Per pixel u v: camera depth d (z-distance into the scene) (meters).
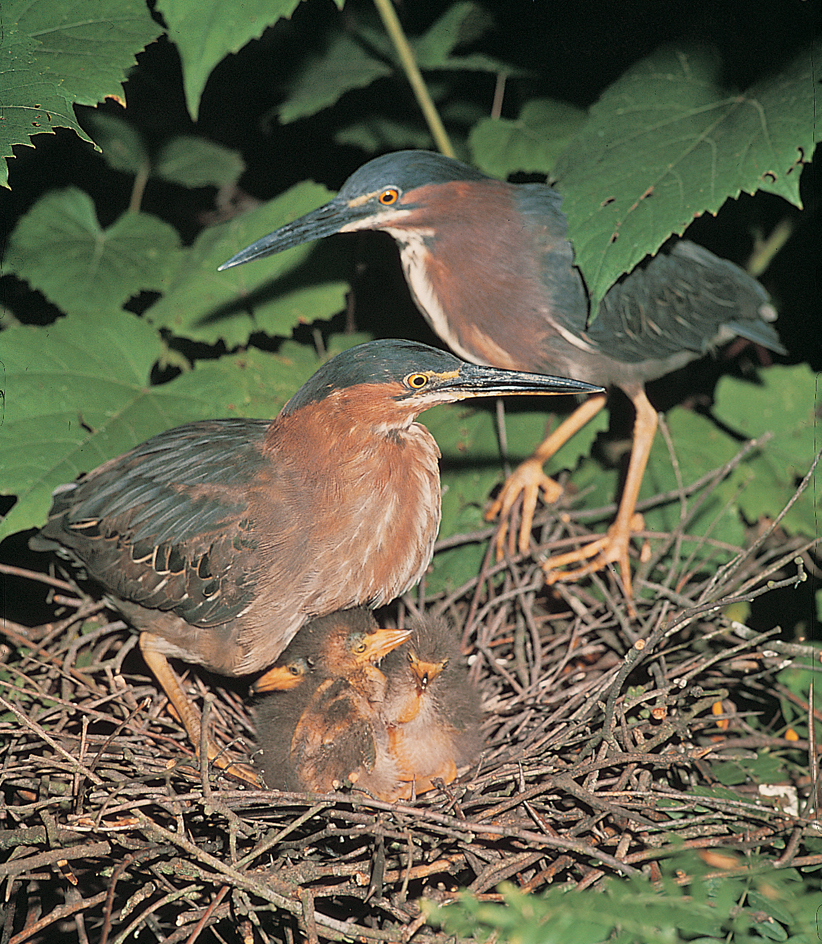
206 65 8.08
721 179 7.55
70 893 5.97
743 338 10.74
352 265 10.63
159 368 10.30
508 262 8.59
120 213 11.70
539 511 9.55
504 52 10.84
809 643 8.09
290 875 5.79
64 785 6.29
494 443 9.43
